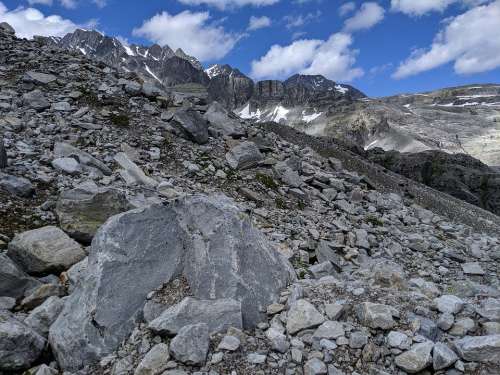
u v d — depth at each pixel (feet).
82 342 10.22
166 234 13.05
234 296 11.70
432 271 25.64
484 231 46.80
